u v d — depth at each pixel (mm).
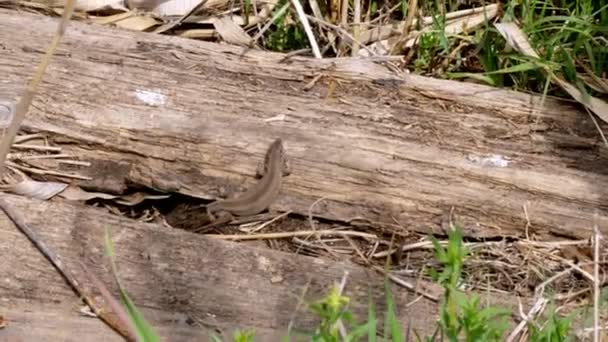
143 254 4078
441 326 3387
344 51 5398
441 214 4434
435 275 3199
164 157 4535
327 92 4879
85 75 4797
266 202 4430
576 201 4473
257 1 5559
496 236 4402
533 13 5355
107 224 4168
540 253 4355
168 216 4492
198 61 4949
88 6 5453
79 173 4477
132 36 5051
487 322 3502
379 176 4516
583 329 3842
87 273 3979
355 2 5504
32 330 3760
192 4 5504
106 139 4566
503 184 4516
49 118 4602
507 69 4988
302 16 5211
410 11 5293
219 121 4672
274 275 4078
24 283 3916
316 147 4594
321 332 3107
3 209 4160
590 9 5266
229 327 3863
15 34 4980
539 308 4035
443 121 4773
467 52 5391
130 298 3928
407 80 4934
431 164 4566
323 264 4148
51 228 4129
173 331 3826
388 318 3643
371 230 4438
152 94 4750
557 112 4840
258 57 5012
